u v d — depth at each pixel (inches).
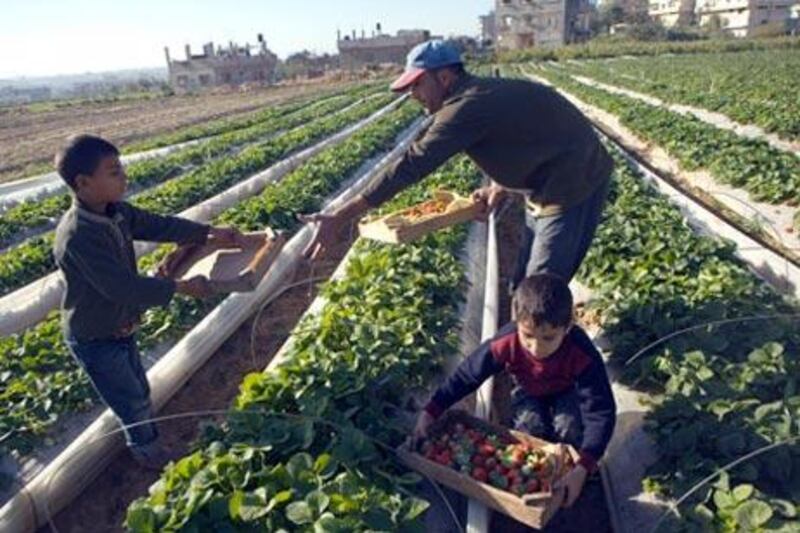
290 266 413.7
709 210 477.1
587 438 179.5
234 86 3769.7
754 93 1021.2
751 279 286.0
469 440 191.3
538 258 222.7
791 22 3900.1
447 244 356.8
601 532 195.0
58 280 387.2
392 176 200.4
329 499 160.1
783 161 505.4
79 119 1893.5
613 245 329.1
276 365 245.0
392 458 192.7
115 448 242.2
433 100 208.7
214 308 345.1
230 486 171.9
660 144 680.4
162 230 222.7
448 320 278.5
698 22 4808.1
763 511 157.1
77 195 188.9
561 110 209.8
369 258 322.7
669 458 193.9
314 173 605.9
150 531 156.7
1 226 513.3
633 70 1851.6
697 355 219.3
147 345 310.2
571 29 4362.7
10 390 254.2
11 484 221.3
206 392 290.8
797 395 203.9
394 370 224.8
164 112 1977.1
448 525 184.7
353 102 1553.9
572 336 186.7
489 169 217.5
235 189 615.8
